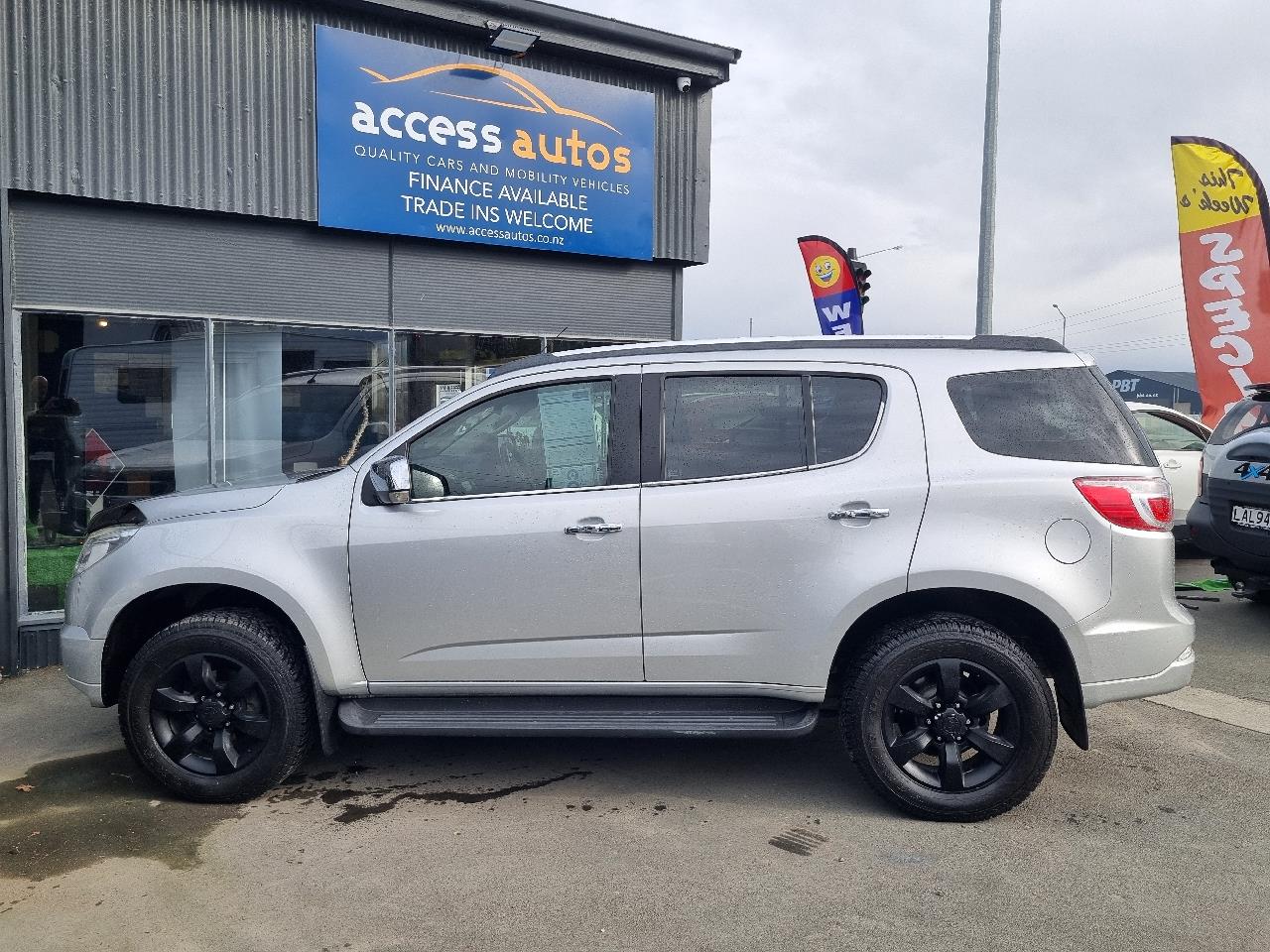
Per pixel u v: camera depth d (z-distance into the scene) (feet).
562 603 13.52
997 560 12.75
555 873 11.85
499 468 14.01
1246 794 14.14
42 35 21.42
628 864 12.08
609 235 29.30
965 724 12.96
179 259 23.48
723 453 13.67
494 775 15.15
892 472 13.19
